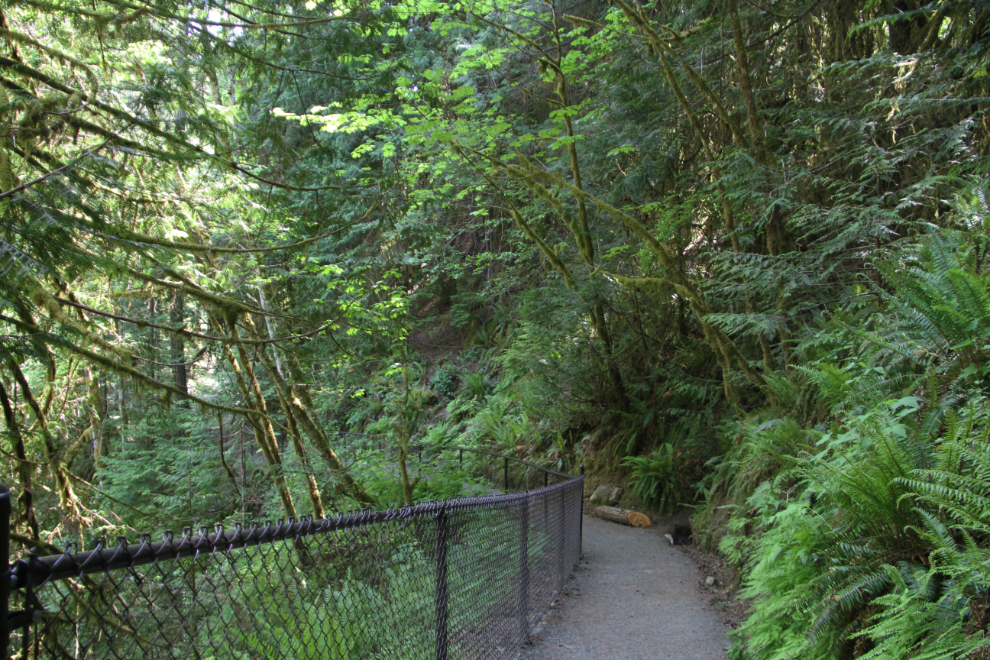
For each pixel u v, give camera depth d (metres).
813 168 6.81
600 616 4.83
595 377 10.56
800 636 3.23
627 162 10.82
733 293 7.36
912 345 4.25
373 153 10.68
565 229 13.46
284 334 6.13
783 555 3.67
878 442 3.08
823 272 6.05
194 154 3.91
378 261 8.99
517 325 13.55
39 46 3.70
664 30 9.02
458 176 11.26
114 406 5.31
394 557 2.24
